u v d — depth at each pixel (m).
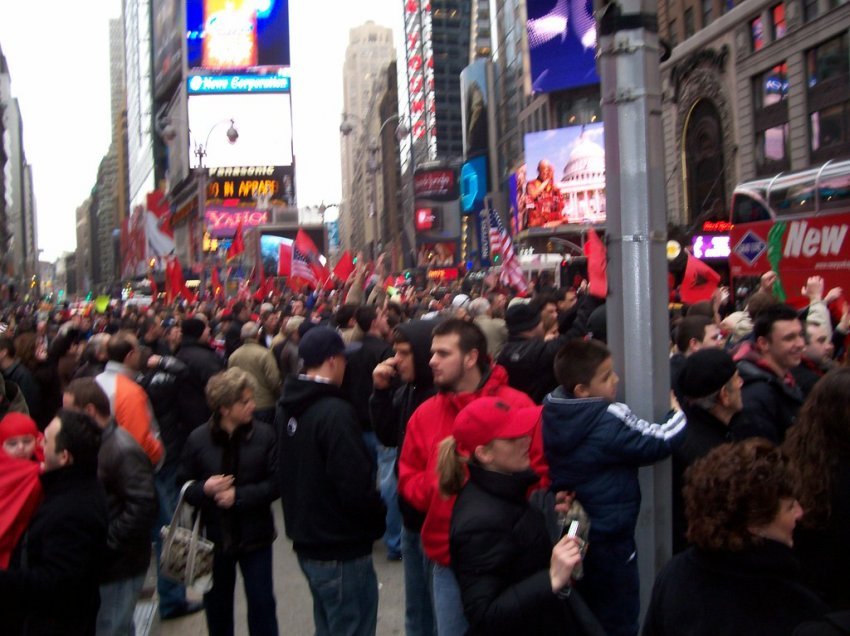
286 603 7.08
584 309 7.34
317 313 15.73
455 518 3.47
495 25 97.19
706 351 4.44
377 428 5.85
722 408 4.46
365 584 4.87
